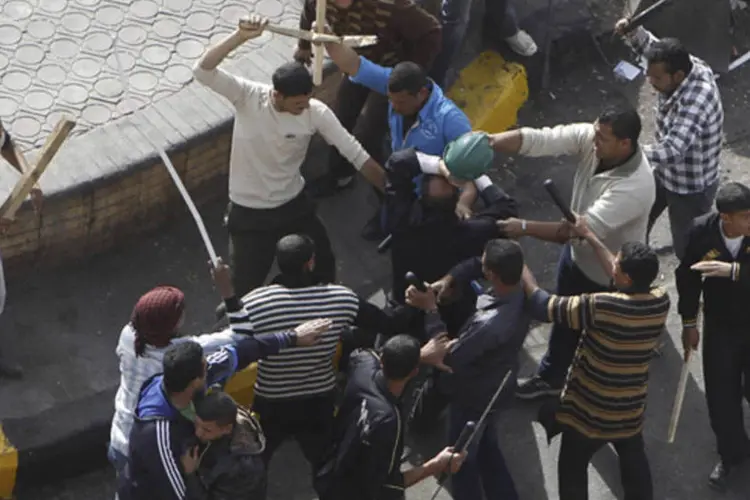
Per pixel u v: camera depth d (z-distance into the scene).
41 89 24.84
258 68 25.61
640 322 19.34
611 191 20.77
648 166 20.94
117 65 23.23
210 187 25.28
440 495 22.33
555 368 23.31
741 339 21.69
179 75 25.38
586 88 29.62
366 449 18.48
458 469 19.86
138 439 17.52
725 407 22.09
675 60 22.88
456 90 27.75
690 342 21.88
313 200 25.97
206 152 24.62
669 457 23.19
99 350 23.05
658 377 24.34
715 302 21.41
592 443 20.75
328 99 25.64
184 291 24.23
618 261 19.36
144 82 25.16
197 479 17.72
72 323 23.41
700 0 28.36
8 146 20.94
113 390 22.41
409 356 18.22
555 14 29.67
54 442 21.70
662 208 24.75
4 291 20.91
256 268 22.59
